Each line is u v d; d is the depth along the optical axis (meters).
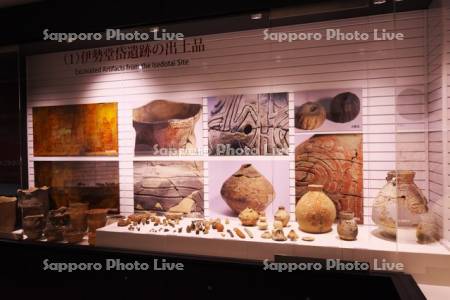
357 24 2.53
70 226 3.11
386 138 2.50
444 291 2.06
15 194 3.50
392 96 2.47
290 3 2.40
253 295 2.36
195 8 2.56
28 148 3.49
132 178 3.22
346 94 2.59
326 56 2.62
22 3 2.98
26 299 3.02
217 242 2.52
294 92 2.73
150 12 2.65
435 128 2.24
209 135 3.00
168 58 3.07
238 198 2.91
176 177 3.10
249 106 2.87
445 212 2.18
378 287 2.12
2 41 3.05
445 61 2.14
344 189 2.61
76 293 2.83
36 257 2.98
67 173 3.38
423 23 2.33
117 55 3.19
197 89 3.00
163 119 3.10
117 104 3.21
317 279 2.25
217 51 2.94
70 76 3.33
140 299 2.62
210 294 2.45
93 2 2.79
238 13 2.52
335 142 2.63
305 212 2.44
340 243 2.30
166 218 2.97
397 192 2.31
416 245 2.26
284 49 2.74
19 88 3.48
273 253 2.37
